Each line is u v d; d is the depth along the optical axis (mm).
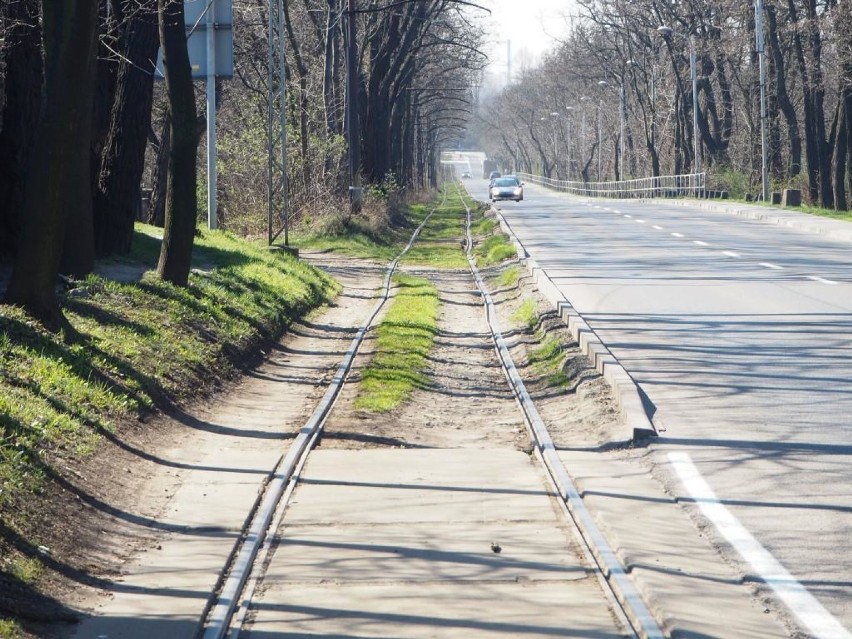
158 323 34469
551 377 32375
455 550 17234
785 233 86500
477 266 77688
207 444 25203
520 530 18234
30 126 41094
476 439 25641
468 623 14125
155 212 67938
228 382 33031
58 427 21797
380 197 116188
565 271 59438
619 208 145750
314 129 106125
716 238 81812
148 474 22141
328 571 16438
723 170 169750
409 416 28156
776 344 34188
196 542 18078
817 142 131500
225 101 108188
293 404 30484
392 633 13883
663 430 23984
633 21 192375
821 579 15070
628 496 19391
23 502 17625
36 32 40750
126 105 47406
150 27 47594
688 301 45062
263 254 60875
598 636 13625
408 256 87375
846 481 19688
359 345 41250
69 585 15758
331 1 106188
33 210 28859
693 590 14656
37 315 28766
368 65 129125
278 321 43969
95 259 45969
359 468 22656
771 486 19594
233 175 94312
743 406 25984
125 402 25422
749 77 164375
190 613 14828
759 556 16031
